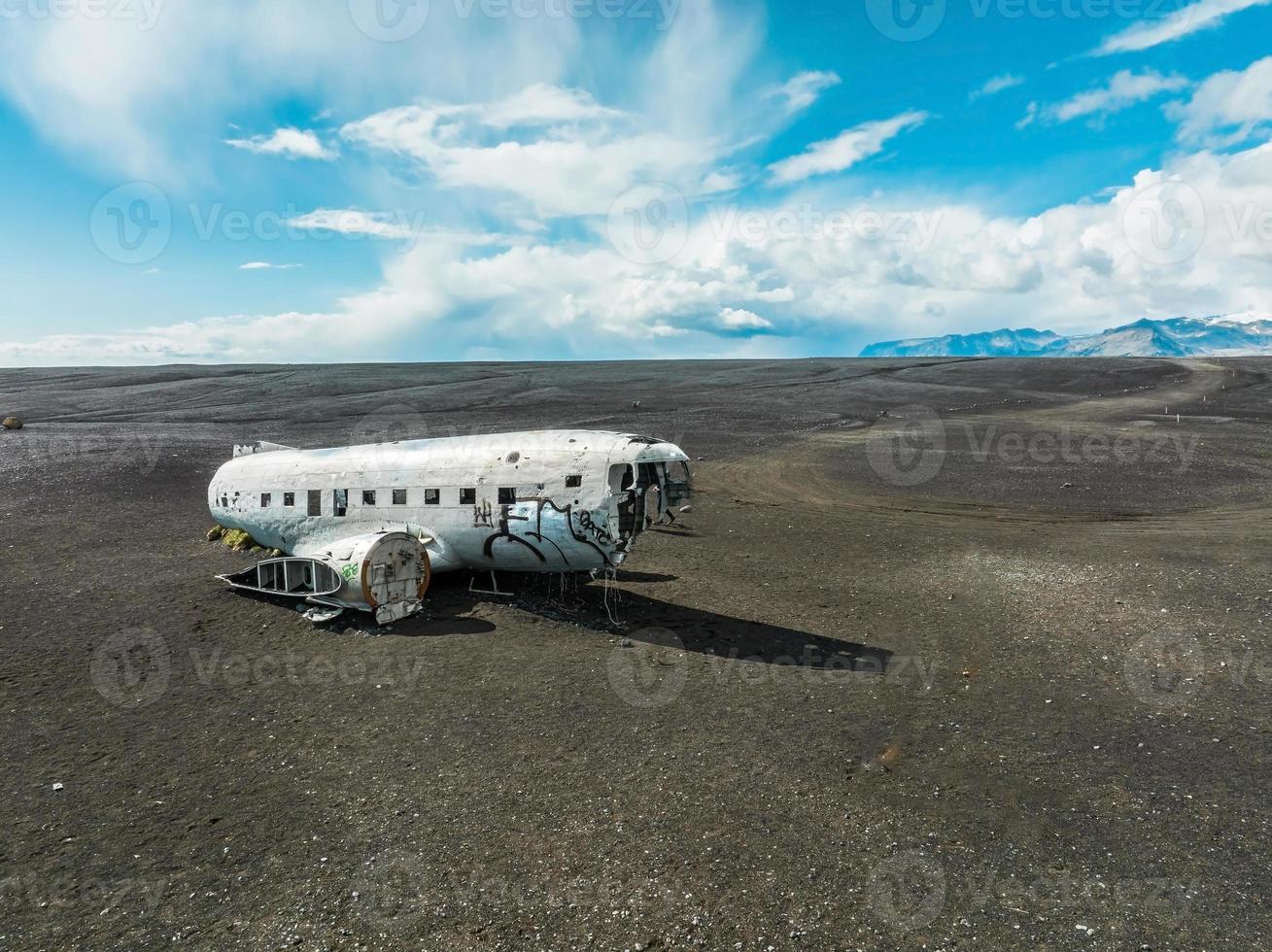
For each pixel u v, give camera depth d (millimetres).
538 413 52250
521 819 7449
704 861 6742
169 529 20922
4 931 5887
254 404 59000
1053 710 9922
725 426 46594
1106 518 22641
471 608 14312
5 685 10695
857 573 17359
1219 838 7012
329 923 5965
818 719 9758
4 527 20703
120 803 7777
